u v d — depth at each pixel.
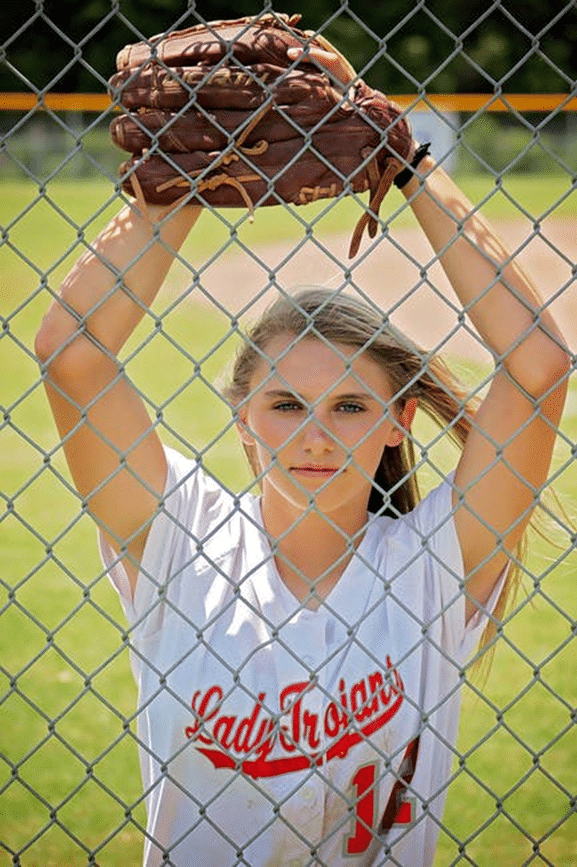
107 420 3.20
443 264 3.19
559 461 9.73
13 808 5.42
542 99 11.95
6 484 10.59
